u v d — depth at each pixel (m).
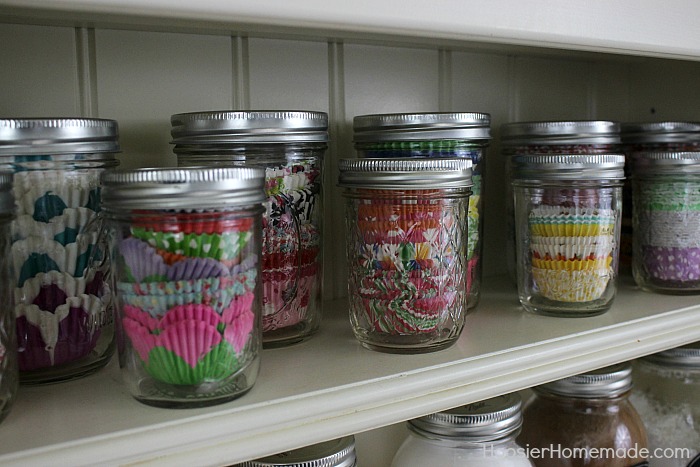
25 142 0.40
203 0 0.36
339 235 0.66
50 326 0.43
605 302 0.59
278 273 0.50
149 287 0.38
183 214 0.37
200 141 0.47
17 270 0.42
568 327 0.56
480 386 0.48
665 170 0.64
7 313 0.38
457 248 0.50
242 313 0.40
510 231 0.70
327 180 0.65
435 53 0.70
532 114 0.79
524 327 0.56
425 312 0.48
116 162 0.47
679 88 0.79
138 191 0.37
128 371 0.40
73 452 0.36
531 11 0.48
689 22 0.57
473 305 0.60
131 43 0.54
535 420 0.69
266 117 0.47
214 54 0.58
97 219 0.45
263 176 0.41
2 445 0.35
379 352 0.50
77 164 0.43
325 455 0.53
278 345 0.51
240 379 0.41
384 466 0.73
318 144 0.52
